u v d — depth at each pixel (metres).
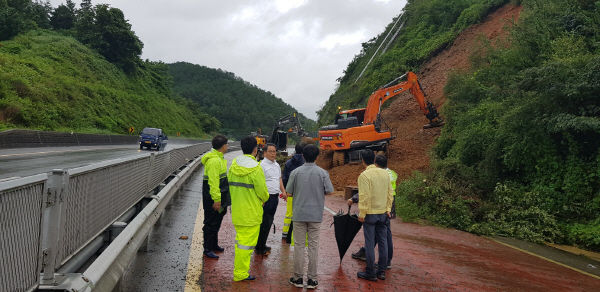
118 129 41.06
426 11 34.06
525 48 13.74
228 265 4.89
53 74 38.00
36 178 2.39
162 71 80.88
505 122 10.28
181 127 65.31
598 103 8.98
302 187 4.46
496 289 4.91
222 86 192.50
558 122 8.80
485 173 10.80
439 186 10.27
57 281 2.64
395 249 6.58
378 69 32.28
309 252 4.41
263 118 160.12
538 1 15.71
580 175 8.65
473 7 27.11
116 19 59.88
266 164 5.47
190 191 11.28
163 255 5.00
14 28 43.53
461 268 5.75
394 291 4.52
